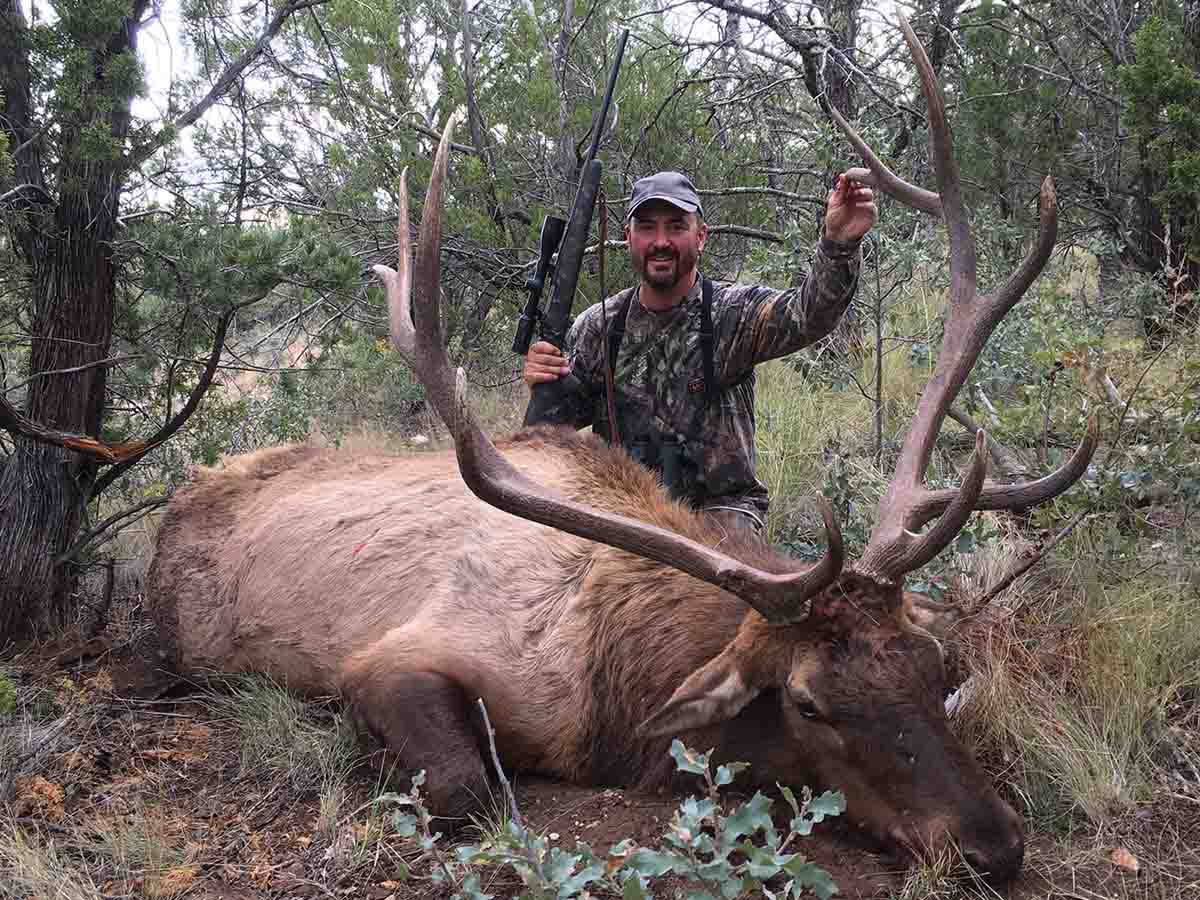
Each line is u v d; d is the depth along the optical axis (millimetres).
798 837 1664
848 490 2557
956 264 1899
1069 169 4520
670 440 2568
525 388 4395
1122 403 2578
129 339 2746
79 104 2383
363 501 2340
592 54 4969
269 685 2369
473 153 4527
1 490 2561
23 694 2279
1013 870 1523
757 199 4516
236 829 1847
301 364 4281
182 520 2635
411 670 1924
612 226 4348
